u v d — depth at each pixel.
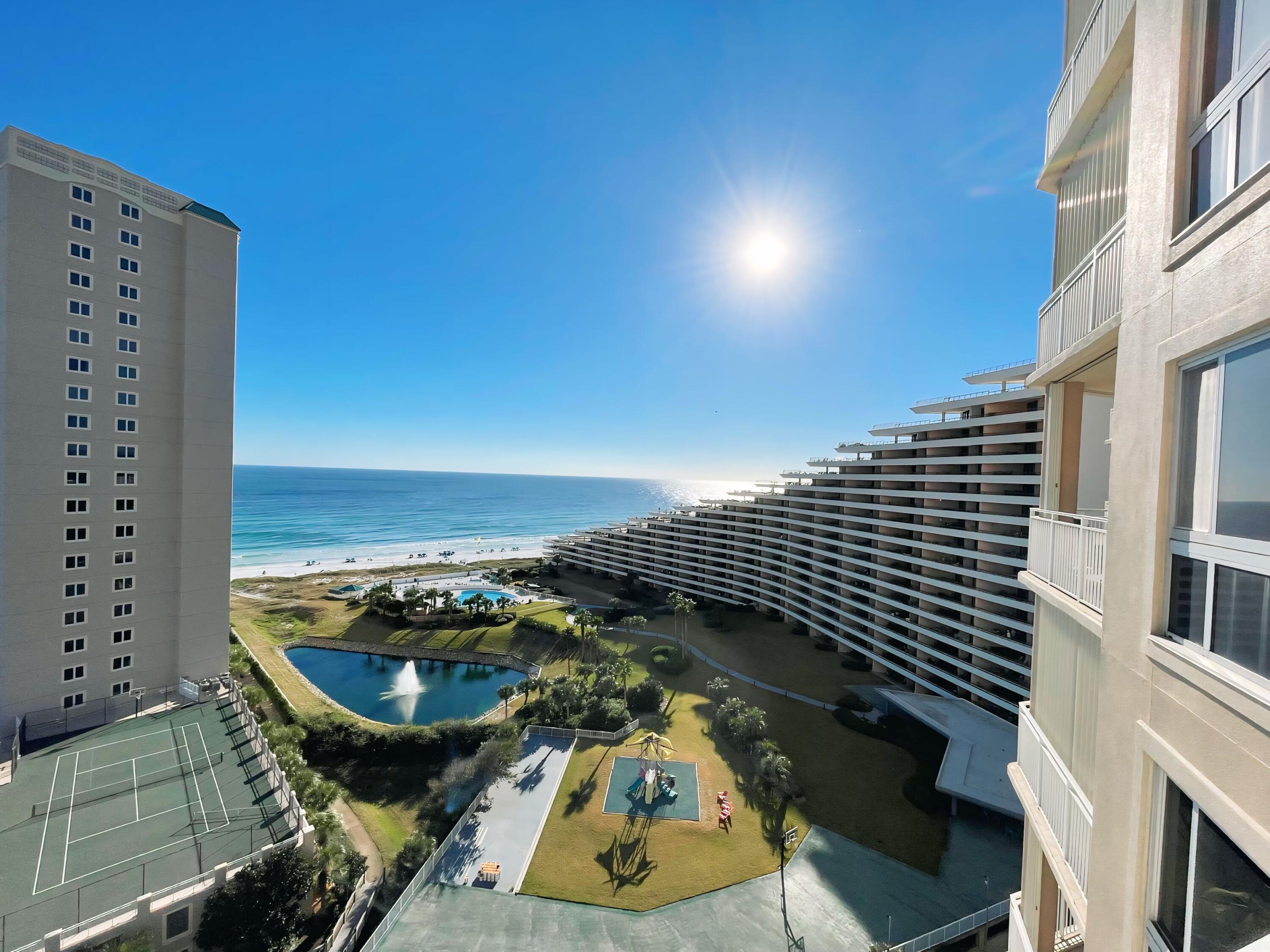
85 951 18.31
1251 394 4.45
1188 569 5.29
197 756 30.53
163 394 38.94
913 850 27.61
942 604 45.00
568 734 39.62
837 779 33.88
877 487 56.88
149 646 38.25
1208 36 5.32
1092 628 7.29
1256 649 4.34
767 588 72.81
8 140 32.44
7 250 32.25
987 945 22.16
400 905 23.70
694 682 50.66
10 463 32.38
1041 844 8.97
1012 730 37.28
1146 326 5.97
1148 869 5.71
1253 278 4.20
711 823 29.69
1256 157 4.53
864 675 51.69
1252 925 4.33
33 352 33.19
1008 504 41.66
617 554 98.75
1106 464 11.49
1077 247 9.62
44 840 23.25
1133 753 5.95
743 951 21.86
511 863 26.77
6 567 32.25
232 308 42.53
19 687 32.59
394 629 68.44
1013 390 43.56
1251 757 4.20
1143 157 6.20
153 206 38.50
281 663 56.75
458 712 48.19
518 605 79.69
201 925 20.09
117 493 36.69
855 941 22.44
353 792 33.88
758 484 82.75
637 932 22.73
